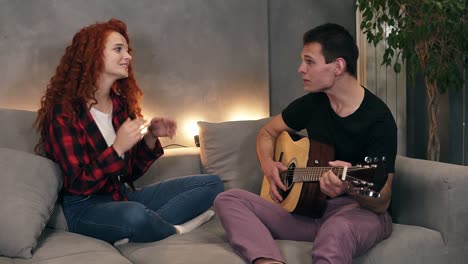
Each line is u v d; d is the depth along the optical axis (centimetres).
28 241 194
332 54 216
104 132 246
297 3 361
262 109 346
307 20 365
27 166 215
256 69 342
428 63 309
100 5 296
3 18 276
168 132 255
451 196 223
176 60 317
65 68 245
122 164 223
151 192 252
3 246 193
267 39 344
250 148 286
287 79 362
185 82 320
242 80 338
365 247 204
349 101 220
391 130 214
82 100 238
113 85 259
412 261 217
